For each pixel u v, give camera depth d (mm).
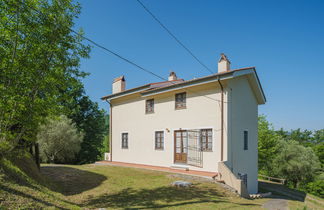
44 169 13688
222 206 8227
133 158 19312
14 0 6043
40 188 7613
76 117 31203
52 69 7402
